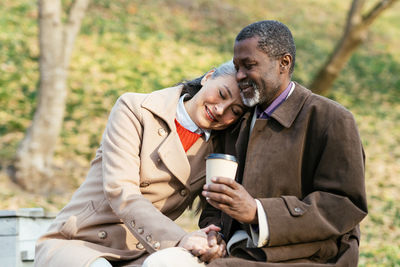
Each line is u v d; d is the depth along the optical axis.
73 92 9.98
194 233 2.49
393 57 16.14
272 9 17.95
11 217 3.25
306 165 2.59
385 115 12.14
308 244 2.46
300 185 2.57
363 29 10.65
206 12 16.27
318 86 11.22
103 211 2.83
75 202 2.92
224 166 2.36
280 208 2.39
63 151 8.28
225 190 2.30
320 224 2.39
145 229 2.55
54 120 7.54
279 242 2.39
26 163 7.41
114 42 12.51
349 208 2.42
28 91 9.78
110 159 2.79
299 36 15.99
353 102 12.66
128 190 2.68
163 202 2.91
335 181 2.47
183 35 14.18
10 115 8.98
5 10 12.84
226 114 2.77
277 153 2.56
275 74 2.54
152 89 10.74
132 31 13.46
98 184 2.91
